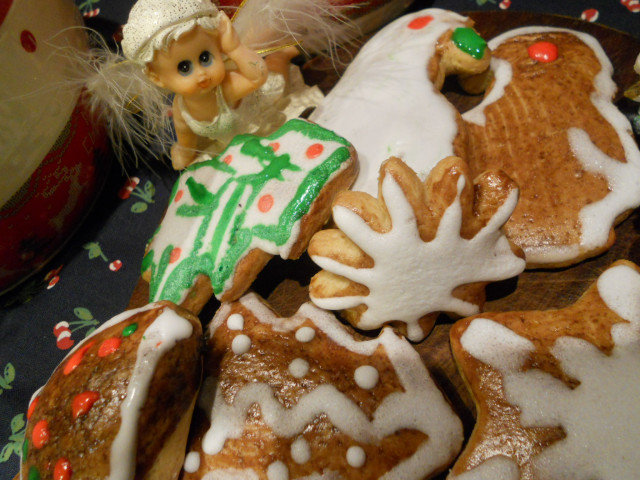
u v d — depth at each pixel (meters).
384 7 0.23
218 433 0.14
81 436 0.12
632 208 0.17
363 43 0.24
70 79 0.20
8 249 0.20
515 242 0.17
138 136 0.22
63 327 0.21
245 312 0.17
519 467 0.13
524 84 0.19
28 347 0.21
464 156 0.17
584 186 0.17
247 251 0.16
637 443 0.13
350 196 0.14
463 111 0.21
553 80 0.19
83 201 0.22
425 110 0.18
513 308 0.17
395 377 0.15
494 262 0.15
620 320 0.15
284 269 0.19
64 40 0.20
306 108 0.21
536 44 0.20
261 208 0.16
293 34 0.20
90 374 0.13
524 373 0.14
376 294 0.15
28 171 0.19
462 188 0.14
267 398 0.15
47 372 0.20
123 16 0.28
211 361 0.16
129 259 0.22
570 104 0.18
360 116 0.18
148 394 0.13
